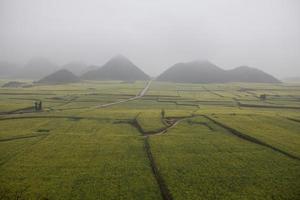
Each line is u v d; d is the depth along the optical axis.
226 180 36.84
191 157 46.16
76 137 58.78
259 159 45.59
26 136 59.22
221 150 50.47
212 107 111.31
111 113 89.75
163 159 44.84
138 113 90.44
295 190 34.16
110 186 34.56
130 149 50.62
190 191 33.44
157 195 32.56
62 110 96.50
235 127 68.75
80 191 33.03
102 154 47.22
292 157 47.16
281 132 64.62
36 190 32.94
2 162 42.41
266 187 34.84
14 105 101.88
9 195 31.62
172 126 72.38
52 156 45.56
